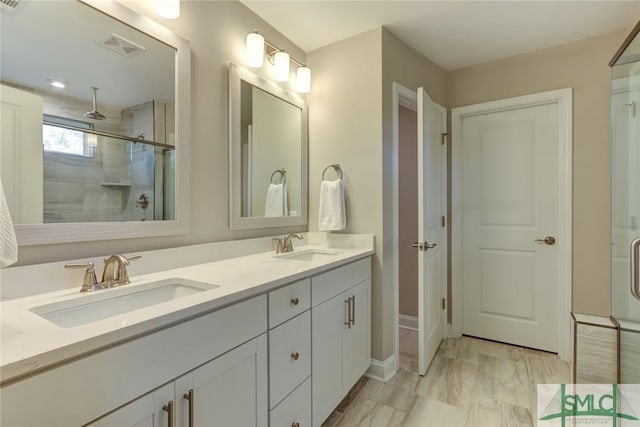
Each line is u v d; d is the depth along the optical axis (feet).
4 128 3.22
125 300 3.68
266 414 3.86
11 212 3.26
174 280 4.18
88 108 3.86
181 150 4.84
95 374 2.31
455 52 7.88
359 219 6.97
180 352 2.88
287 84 7.11
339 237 7.11
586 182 7.26
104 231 3.95
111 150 4.08
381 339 6.66
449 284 9.02
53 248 3.57
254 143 6.25
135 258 4.11
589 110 7.22
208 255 5.19
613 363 5.20
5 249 2.64
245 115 6.05
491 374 6.81
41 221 3.46
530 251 8.09
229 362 3.36
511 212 8.32
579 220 7.35
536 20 6.47
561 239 7.59
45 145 3.51
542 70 7.75
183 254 4.80
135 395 2.54
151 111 4.49
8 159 3.25
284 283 4.15
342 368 5.56
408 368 7.14
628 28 6.76
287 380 4.22
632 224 5.37
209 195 5.35
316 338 4.85
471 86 8.71
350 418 5.37
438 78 8.68
